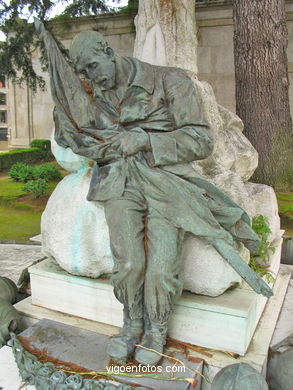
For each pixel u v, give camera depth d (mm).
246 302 2305
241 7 6141
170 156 2137
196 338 2357
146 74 2211
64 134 2381
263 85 6098
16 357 2289
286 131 6125
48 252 2695
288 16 9352
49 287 2713
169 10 2965
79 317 2652
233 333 2266
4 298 2863
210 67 10133
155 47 3018
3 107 24484
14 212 7719
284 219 6016
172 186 2139
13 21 8188
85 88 2385
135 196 2184
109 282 2533
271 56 6086
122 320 2518
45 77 12695
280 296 3057
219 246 2201
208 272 2334
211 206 2258
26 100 13281
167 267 2074
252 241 2422
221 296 2381
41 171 10062
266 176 5828
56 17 9406
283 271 3549
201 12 9906
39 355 2285
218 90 10172
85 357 2256
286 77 6305
